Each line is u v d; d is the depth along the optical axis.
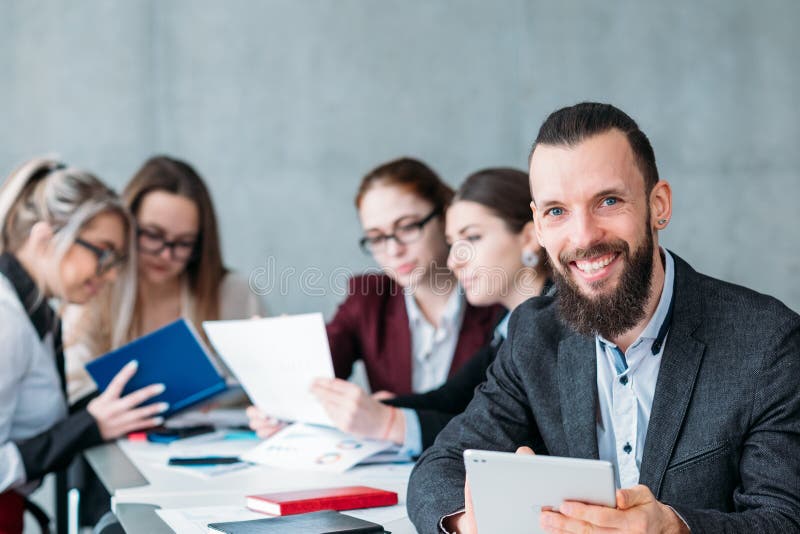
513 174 2.44
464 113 5.24
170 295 3.28
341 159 5.18
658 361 1.49
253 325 2.28
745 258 5.24
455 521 1.37
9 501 2.30
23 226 2.46
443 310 2.83
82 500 2.72
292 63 5.15
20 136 4.91
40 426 2.45
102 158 4.98
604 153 1.36
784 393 1.35
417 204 2.76
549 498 1.13
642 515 1.12
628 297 1.38
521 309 1.72
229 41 5.11
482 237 2.41
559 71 5.27
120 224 2.61
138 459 2.16
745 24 5.30
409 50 5.21
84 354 3.10
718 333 1.43
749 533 1.21
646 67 5.27
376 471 1.96
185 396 2.54
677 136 5.27
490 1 5.26
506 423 1.66
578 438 1.54
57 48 4.95
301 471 1.96
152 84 5.05
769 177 5.26
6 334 2.29
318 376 2.20
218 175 5.10
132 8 5.03
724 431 1.38
